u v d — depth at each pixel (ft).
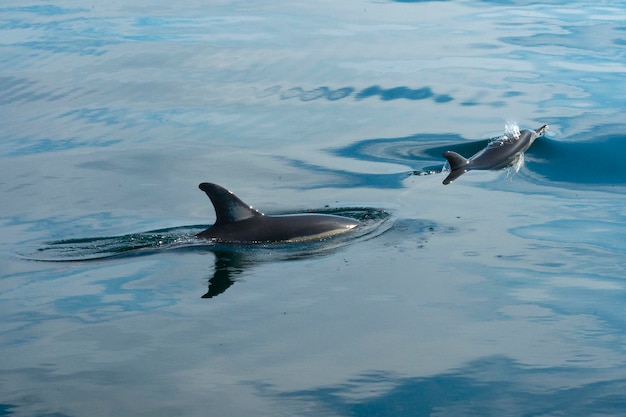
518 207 80.84
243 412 47.73
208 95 119.55
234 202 72.64
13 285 65.67
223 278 65.67
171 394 49.62
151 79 126.93
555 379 50.65
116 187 87.71
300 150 98.94
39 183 89.15
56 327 58.59
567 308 60.03
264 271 66.85
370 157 96.12
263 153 98.07
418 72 129.08
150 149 99.71
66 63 135.85
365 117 110.32
